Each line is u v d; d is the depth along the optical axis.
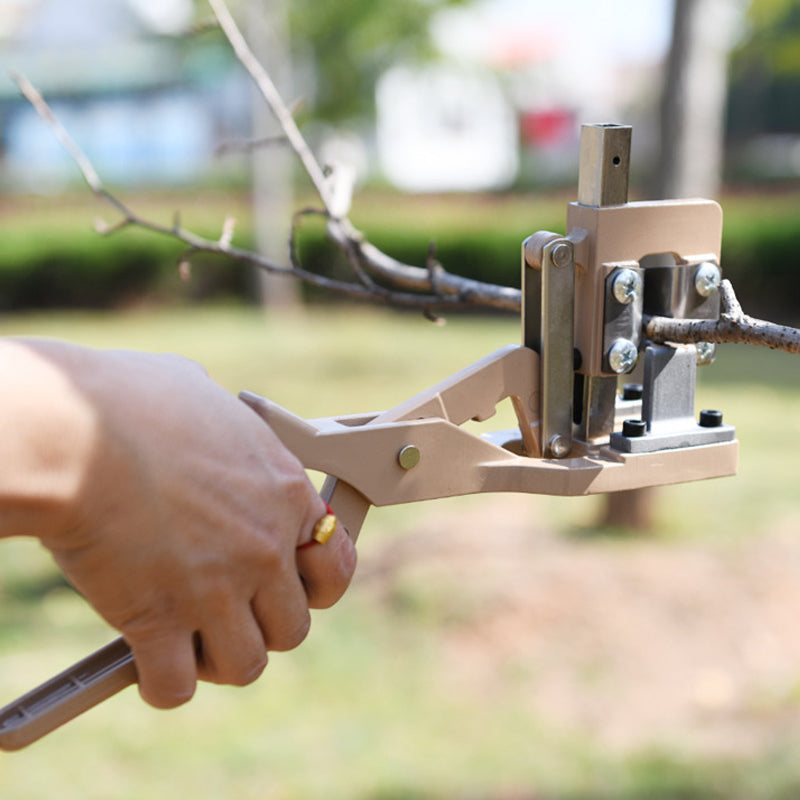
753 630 3.17
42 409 0.40
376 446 0.61
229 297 11.93
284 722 2.76
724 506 4.25
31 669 3.05
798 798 2.27
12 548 4.21
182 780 2.49
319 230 11.10
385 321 10.20
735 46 17.86
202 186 14.92
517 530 4.02
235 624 0.47
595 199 0.67
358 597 3.52
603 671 2.98
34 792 2.44
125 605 0.44
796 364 7.42
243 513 0.45
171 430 0.44
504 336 9.02
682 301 0.70
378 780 2.46
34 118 18.50
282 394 7.05
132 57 18.16
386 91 17.86
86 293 11.94
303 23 9.90
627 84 21.19
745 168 16.33
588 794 2.36
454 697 2.87
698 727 2.66
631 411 0.73
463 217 12.00
